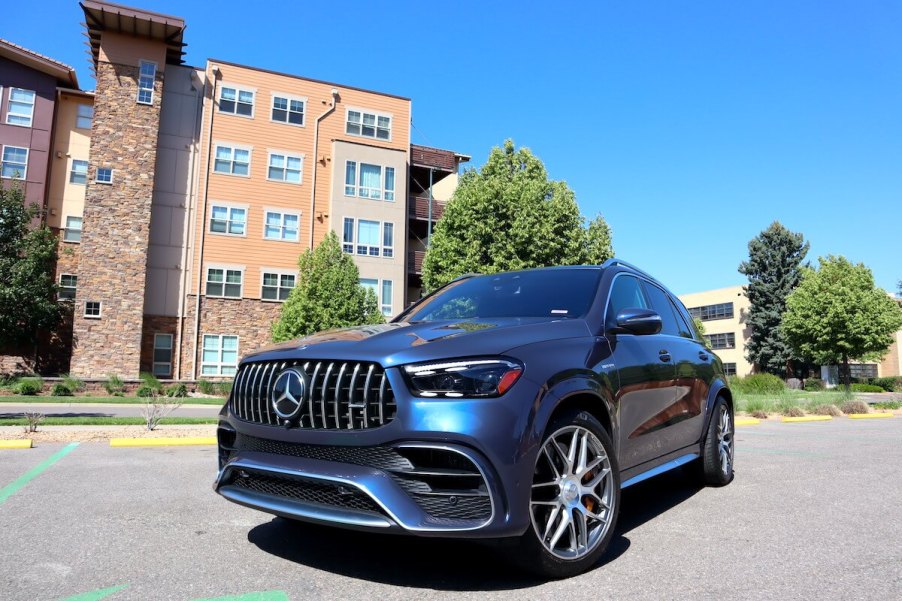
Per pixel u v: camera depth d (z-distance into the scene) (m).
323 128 30.78
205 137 28.52
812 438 9.64
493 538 2.54
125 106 26.69
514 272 4.63
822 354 40.03
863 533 3.72
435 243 22.27
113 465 6.23
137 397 21.77
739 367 52.91
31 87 28.00
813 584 2.80
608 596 2.63
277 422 2.93
